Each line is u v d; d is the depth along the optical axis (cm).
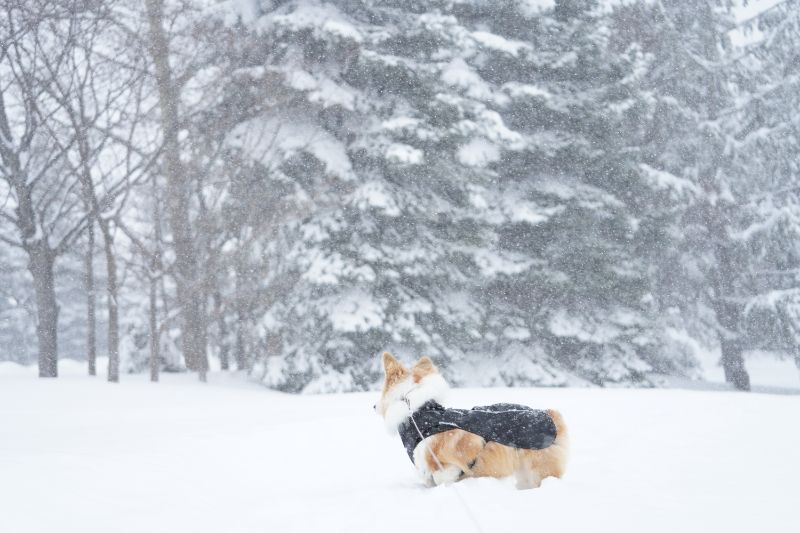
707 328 2812
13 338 4506
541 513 368
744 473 487
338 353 1948
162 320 1956
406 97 2055
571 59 2252
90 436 876
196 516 401
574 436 726
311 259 1919
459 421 466
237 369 2161
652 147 2647
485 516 363
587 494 412
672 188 2359
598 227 2262
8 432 955
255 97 1884
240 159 1848
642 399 1201
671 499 403
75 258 2756
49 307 1814
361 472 579
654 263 2594
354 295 1966
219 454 680
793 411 938
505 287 2219
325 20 1983
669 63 2675
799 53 2691
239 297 1919
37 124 1738
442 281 2086
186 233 1877
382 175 2022
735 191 2764
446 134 1956
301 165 2009
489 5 2314
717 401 1134
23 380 1603
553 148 2222
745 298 2720
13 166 1755
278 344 1941
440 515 368
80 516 404
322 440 778
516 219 2123
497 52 2195
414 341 1969
